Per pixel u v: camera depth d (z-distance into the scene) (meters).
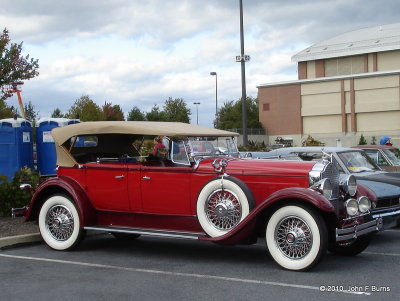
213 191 6.91
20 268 6.96
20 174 10.52
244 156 8.44
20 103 14.79
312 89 58.94
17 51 14.65
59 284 6.11
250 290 5.73
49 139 12.20
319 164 6.73
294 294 5.55
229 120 69.50
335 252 7.64
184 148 7.28
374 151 11.73
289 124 60.78
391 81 53.62
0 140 11.62
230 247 8.40
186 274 6.54
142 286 5.99
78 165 8.09
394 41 57.44
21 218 10.27
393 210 8.57
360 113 55.88
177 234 7.12
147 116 47.81
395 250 8.03
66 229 8.09
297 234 6.40
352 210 6.77
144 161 7.62
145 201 7.54
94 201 7.98
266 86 62.50
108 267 7.00
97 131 7.94
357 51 59.22
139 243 8.84
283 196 6.30
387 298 5.38
